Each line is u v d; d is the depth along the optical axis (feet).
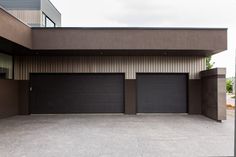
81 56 39.24
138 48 31.71
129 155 16.88
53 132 24.76
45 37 31.63
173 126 28.19
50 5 51.57
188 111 39.40
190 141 20.90
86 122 31.07
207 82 36.06
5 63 36.19
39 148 18.72
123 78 39.83
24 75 39.29
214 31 32.12
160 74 39.93
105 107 39.78
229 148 18.65
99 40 31.60
